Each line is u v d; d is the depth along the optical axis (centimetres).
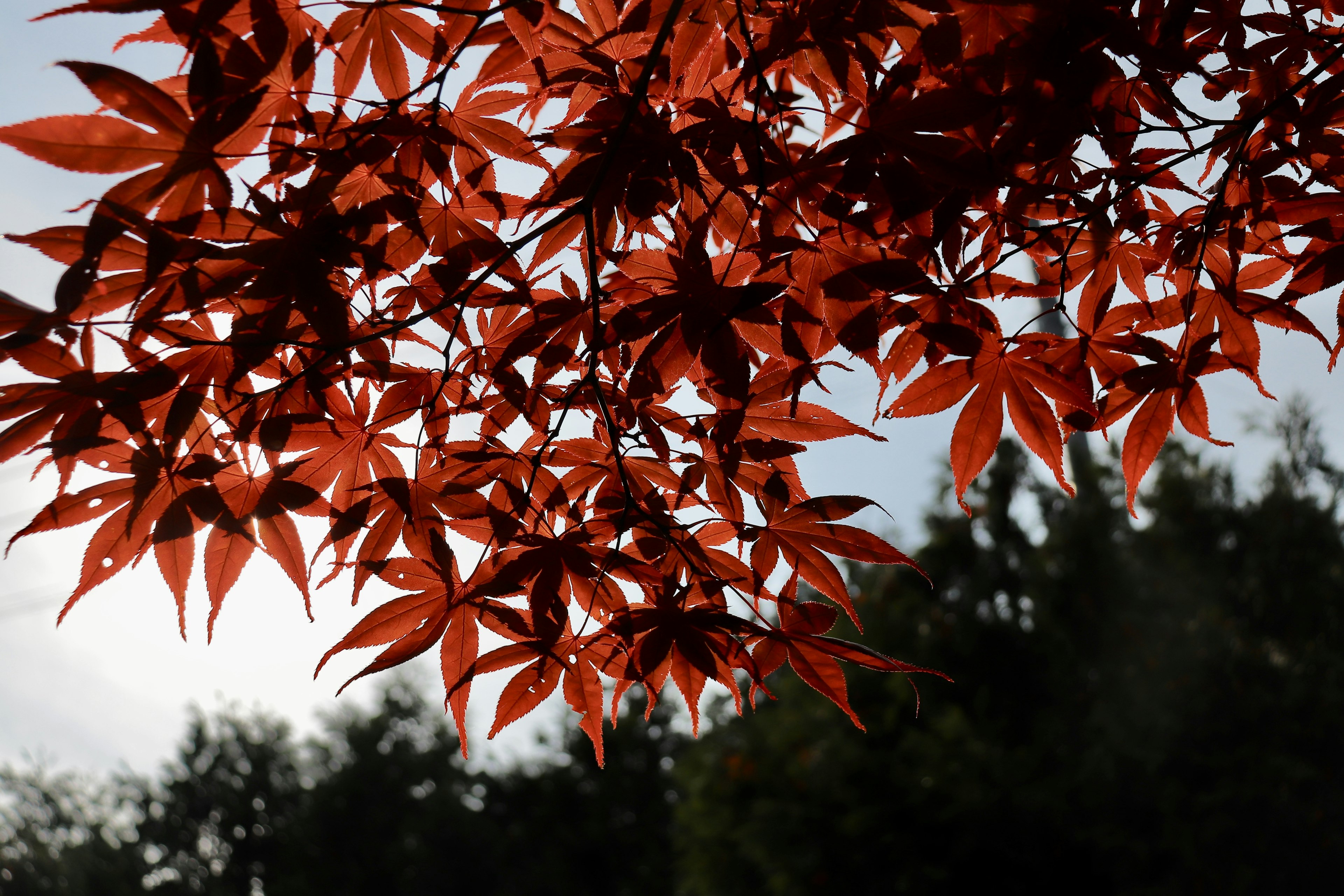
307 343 78
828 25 77
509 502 83
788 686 381
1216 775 331
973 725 353
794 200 78
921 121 75
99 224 73
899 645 379
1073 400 82
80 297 73
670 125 80
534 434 83
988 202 79
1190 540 413
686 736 845
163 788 1087
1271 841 309
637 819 805
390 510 82
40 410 75
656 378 78
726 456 80
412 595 79
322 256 77
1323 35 81
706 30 78
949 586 402
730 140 77
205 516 78
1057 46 75
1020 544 405
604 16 79
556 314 82
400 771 1011
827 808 321
